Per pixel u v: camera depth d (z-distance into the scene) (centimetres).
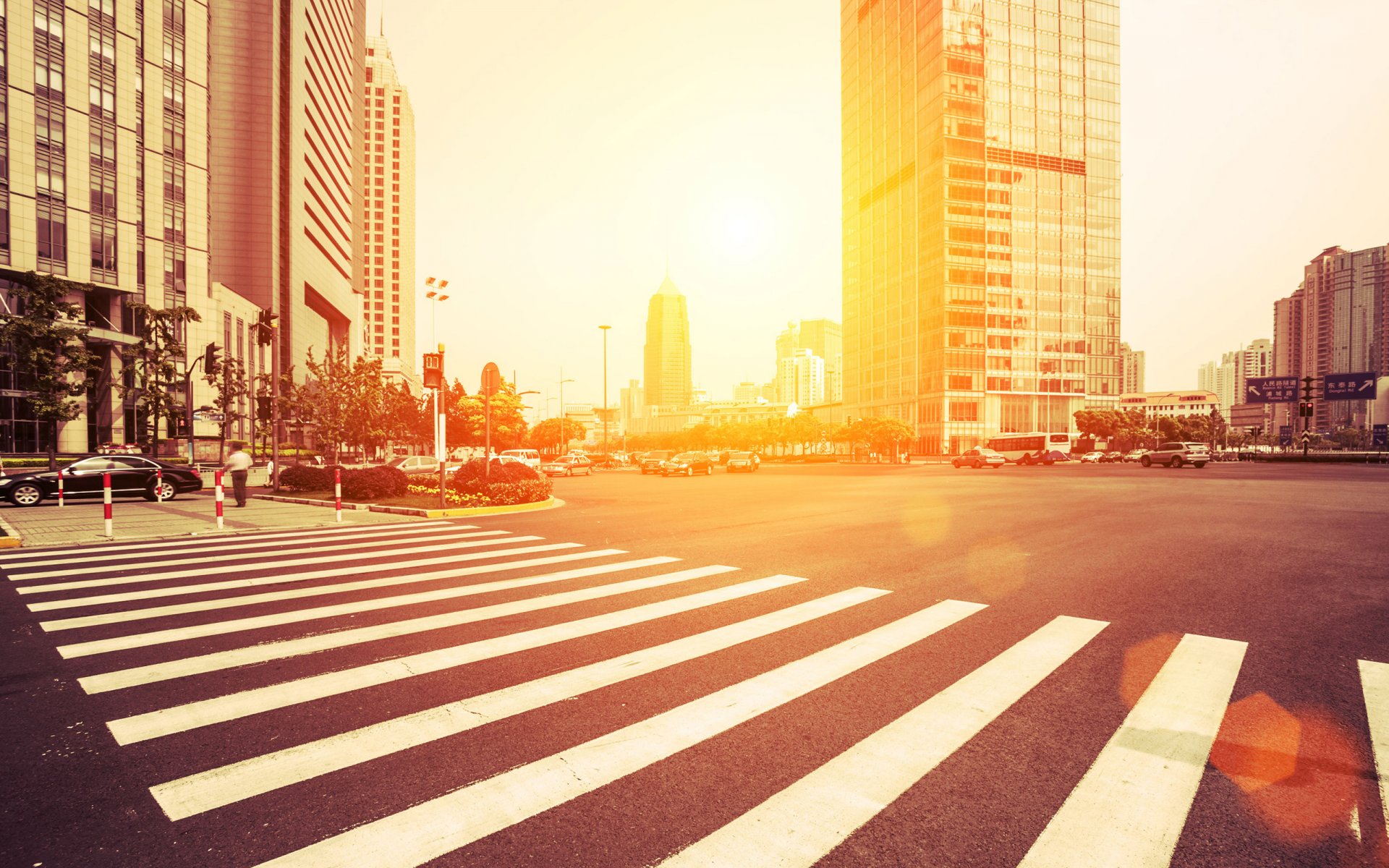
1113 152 8969
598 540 1013
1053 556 845
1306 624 521
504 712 350
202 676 407
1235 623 525
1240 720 339
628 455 9225
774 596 621
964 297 8269
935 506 1545
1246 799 262
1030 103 8581
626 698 370
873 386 10169
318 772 287
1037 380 8531
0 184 3362
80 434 3631
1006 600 602
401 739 319
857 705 360
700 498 1905
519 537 1050
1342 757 296
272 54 6425
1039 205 8612
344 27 9119
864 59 10594
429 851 229
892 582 684
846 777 281
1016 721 338
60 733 327
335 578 704
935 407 8350
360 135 10381
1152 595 624
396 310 13312
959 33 8300
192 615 550
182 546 947
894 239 9525
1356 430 12325
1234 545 919
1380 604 584
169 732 328
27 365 2966
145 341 3588
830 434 8331
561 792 270
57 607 578
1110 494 1872
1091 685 389
